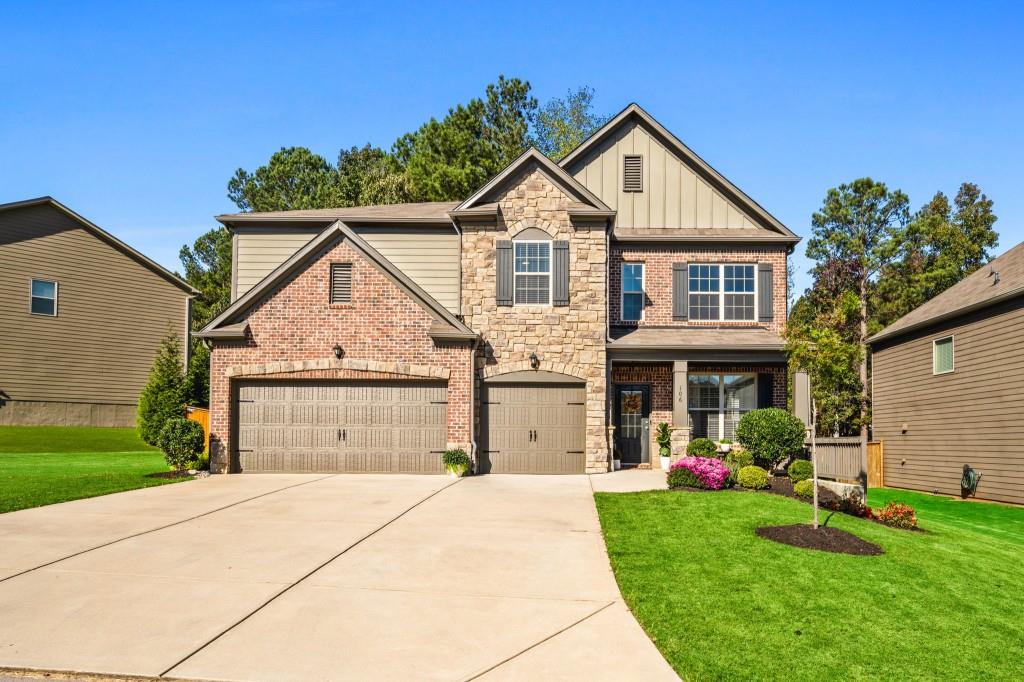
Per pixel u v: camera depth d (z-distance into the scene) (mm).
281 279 18172
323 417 18156
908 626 7887
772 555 9938
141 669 6234
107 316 29625
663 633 7230
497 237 19562
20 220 27203
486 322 19328
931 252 43312
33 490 14695
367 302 18141
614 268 21812
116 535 10758
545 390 19234
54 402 27875
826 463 20047
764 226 22422
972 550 11773
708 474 15414
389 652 6660
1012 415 18000
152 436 21688
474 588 8484
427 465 18094
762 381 21219
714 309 21953
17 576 8656
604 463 18984
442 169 36188
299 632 7082
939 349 21516
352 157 55469
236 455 18062
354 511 12734
